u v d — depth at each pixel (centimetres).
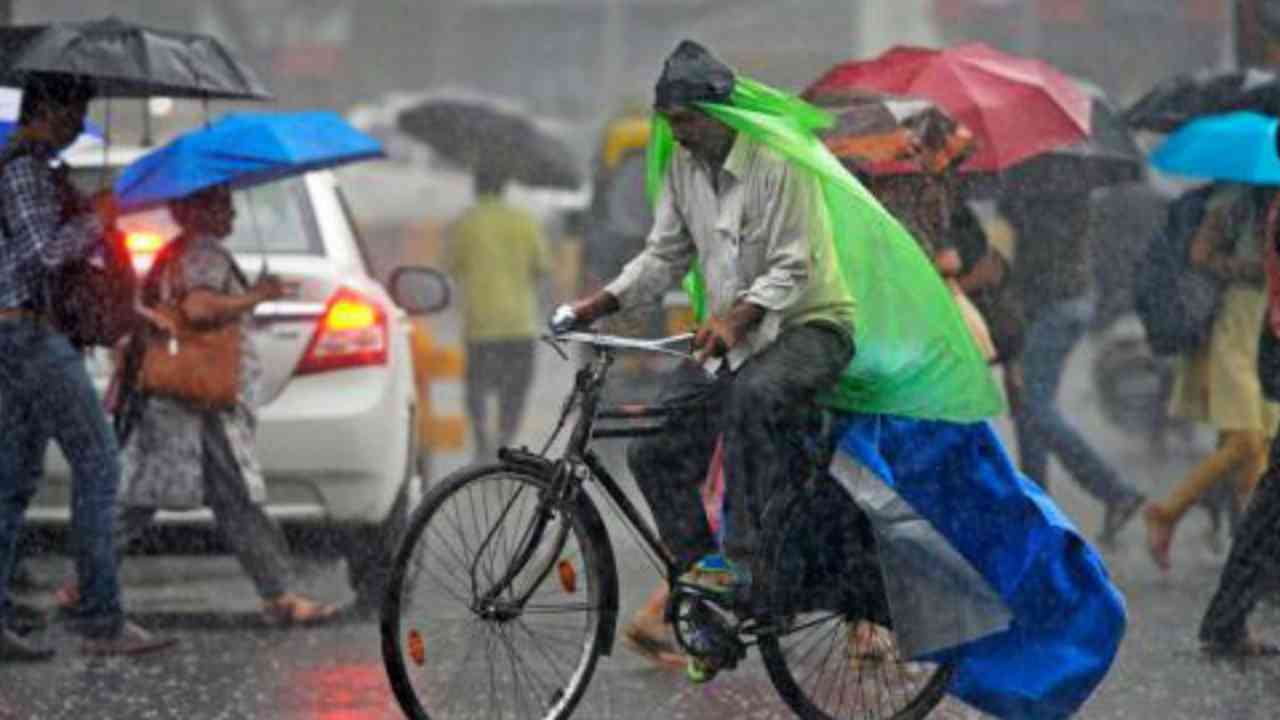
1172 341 2388
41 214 1873
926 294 1533
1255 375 2370
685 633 1559
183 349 2030
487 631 1524
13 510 1920
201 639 2023
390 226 7450
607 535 1542
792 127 1523
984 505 1559
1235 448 2370
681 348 1598
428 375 3272
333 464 2098
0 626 1914
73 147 2344
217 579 2408
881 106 1903
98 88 2020
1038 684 1552
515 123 3906
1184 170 2348
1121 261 3728
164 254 2055
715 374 1547
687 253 1575
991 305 2270
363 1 12488
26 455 1914
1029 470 2577
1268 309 1919
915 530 1541
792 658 1586
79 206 1895
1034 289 2567
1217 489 2522
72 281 1884
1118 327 3862
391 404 2133
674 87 1512
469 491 1512
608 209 3497
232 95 2008
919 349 1539
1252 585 1878
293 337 2106
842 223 1531
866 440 1555
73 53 1895
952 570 1539
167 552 2152
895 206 1927
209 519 2134
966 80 2266
